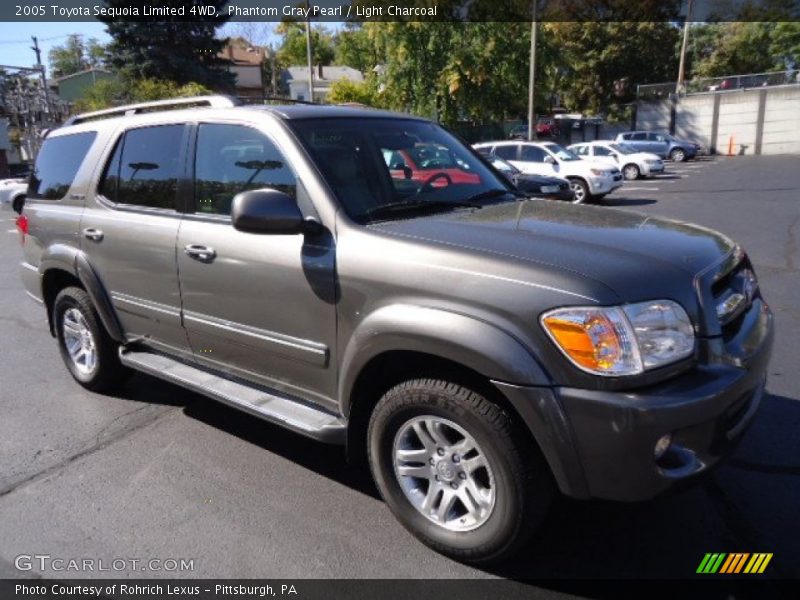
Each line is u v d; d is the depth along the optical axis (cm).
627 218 317
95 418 431
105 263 413
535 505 248
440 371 265
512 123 3641
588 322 225
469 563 273
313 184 303
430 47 2538
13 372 529
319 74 5791
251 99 381
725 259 277
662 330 231
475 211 325
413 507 286
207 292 346
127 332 423
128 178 405
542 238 268
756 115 3578
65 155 466
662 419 222
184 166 365
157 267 373
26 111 3388
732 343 258
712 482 330
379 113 380
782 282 735
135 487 343
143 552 289
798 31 4484
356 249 281
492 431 246
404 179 342
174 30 3288
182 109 399
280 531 301
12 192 1803
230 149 343
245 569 276
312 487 338
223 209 342
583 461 231
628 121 4028
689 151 3173
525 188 1430
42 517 318
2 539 301
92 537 301
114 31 3228
